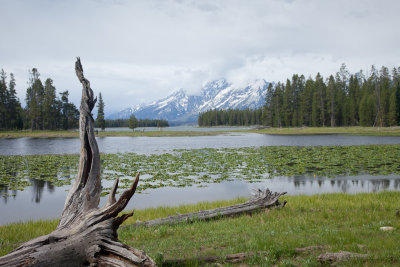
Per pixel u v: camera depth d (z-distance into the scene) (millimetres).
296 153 34188
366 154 31922
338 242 6480
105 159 30391
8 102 92312
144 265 4305
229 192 16391
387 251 5676
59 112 107750
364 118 88875
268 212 10031
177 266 5445
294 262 5496
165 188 17500
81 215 5359
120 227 8586
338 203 11344
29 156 33750
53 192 16875
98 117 112438
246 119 172250
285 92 105812
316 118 98312
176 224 8875
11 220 11742
